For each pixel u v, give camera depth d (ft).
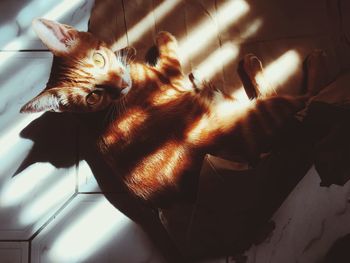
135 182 1.50
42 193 1.59
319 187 1.61
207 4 1.66
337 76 1.62
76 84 1.41
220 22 1.66
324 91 1.59
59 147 1.61
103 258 1.58
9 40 1.65
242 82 1.61
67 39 1.43
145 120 1.50
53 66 1.46
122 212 1.60
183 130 1.51
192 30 1.65
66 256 1.57
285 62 1.64
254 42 1.65
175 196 1.51
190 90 1.55
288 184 1.56
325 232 1.59
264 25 1.66
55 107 1.41
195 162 1.50
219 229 1.54
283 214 1.59
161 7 1.65
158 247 1.59
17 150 1.60
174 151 1.50
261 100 1.57
